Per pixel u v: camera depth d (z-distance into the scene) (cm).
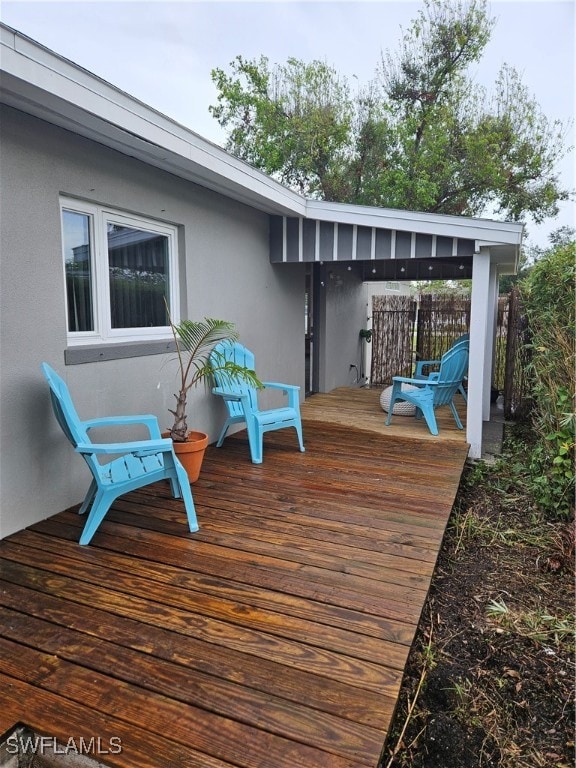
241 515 302
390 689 161
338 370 828
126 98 287
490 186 1284
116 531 277
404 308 939
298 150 1360
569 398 336
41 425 287
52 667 170
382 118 1354
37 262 279
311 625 195
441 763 160
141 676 166
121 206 338
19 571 233
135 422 303
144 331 380
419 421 579
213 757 135
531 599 256
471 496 399
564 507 343
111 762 134
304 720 148
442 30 1278
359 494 339
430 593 258
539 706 185
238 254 485
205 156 364
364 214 485
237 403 449
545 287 446
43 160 279
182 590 219
